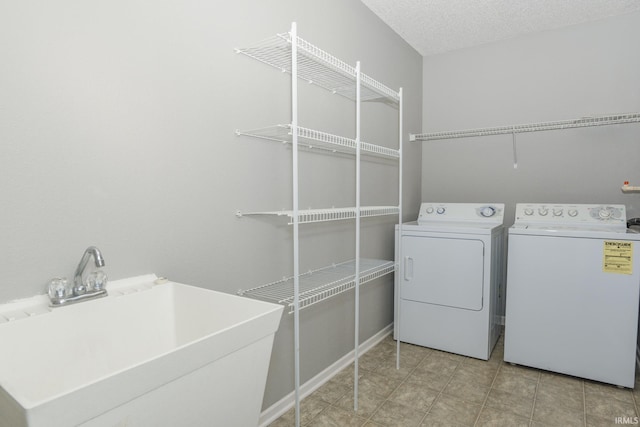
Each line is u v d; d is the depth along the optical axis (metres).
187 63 1.48
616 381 2.20
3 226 1.03
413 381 2.30
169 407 0.85
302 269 2.13
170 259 1.44
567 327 2.31
